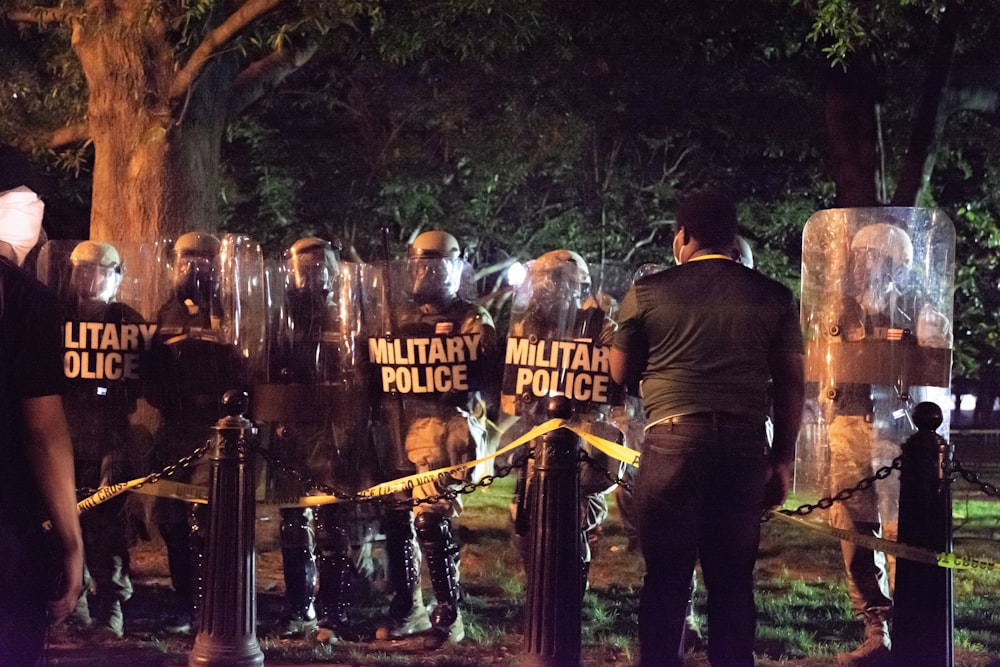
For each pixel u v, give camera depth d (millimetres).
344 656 5805
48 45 12609
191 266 6055
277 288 6090
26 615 2863
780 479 4648
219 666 5039
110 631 6164
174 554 6258
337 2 9695
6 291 2898
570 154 15484
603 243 15844
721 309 4496
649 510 4504
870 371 5691
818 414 5871
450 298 5949
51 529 3074
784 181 16672
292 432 6008
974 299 14016
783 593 7793
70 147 12578
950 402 5891
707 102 14664
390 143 16281
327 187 16828
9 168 3398
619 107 14781
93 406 5996
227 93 10750
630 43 13125
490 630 6453
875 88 10953
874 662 5605
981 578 8109
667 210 16703
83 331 5965
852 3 9688
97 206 10266
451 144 16156
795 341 4590
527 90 14953
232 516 5113
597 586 7766
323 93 16031
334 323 6023
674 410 4477
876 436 5672
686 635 6020
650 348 4594
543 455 4793
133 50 10039
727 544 4508
